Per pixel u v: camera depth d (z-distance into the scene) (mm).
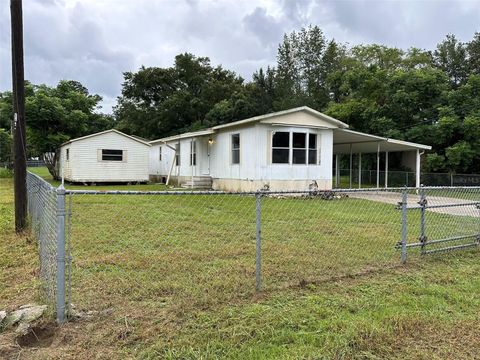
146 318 2904
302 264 4426
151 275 3896
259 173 12773
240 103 33156
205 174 16500
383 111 23500
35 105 20625
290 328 2787
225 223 6977
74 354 2371
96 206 9016
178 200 10367
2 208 9328
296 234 6141
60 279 2791
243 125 13312
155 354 2387
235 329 2732
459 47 30031
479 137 19516
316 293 3539
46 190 3896
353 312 3121
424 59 28688
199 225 6742
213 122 33750
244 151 13352
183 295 3375
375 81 24422
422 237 4992
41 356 2338
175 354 2381
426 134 21359
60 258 2799
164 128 36625
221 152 15031
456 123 19875
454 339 2682
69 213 2934
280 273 4078
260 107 35406
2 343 2486
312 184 12750
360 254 4973
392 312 3094
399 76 23000
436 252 5148
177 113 36344
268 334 2680
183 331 2699
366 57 32000
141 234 5883
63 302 2793
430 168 20797
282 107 34219
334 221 7496
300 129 13320
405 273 4258
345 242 5613
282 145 13141
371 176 22625
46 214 3834
